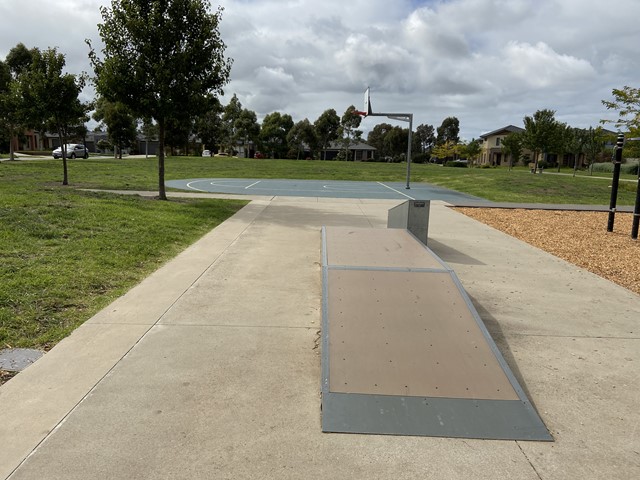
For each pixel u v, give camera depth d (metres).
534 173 39.56
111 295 5.43
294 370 3.78
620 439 3.01
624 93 17.47
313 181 28.00
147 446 2.77
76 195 12.78
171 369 3.72
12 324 4.45
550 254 8.48
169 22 12.95
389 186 25.23
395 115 22.70
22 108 16.12
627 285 6.66
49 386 3.40
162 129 13.99
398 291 4.60
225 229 9.84
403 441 2.90
